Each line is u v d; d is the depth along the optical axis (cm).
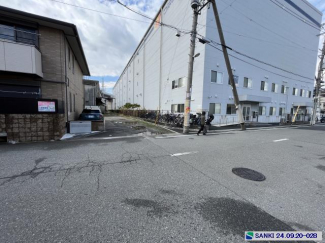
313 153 526
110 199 240
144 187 280
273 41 1788
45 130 645
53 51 800
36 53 713
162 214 208
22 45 675
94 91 2361
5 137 602
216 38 1345
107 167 372
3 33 704
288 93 2102
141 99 2873
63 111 804
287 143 686
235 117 1541
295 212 218
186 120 917
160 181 304
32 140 626
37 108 624
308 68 2322
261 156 483
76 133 812
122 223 189
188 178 320
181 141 684
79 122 819
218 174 343
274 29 1766
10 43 655
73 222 189
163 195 254
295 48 2058
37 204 224
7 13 673
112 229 179
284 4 1811
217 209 221
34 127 625
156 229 181
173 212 212
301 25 2050
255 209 223
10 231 172
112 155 467
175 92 1703
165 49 1920
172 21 1738
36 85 770
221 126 1300
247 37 1549
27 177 312
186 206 226
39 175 322
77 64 1305
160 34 2041
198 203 235
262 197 255
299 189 283
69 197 243
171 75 1786
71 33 845
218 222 194
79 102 1438
